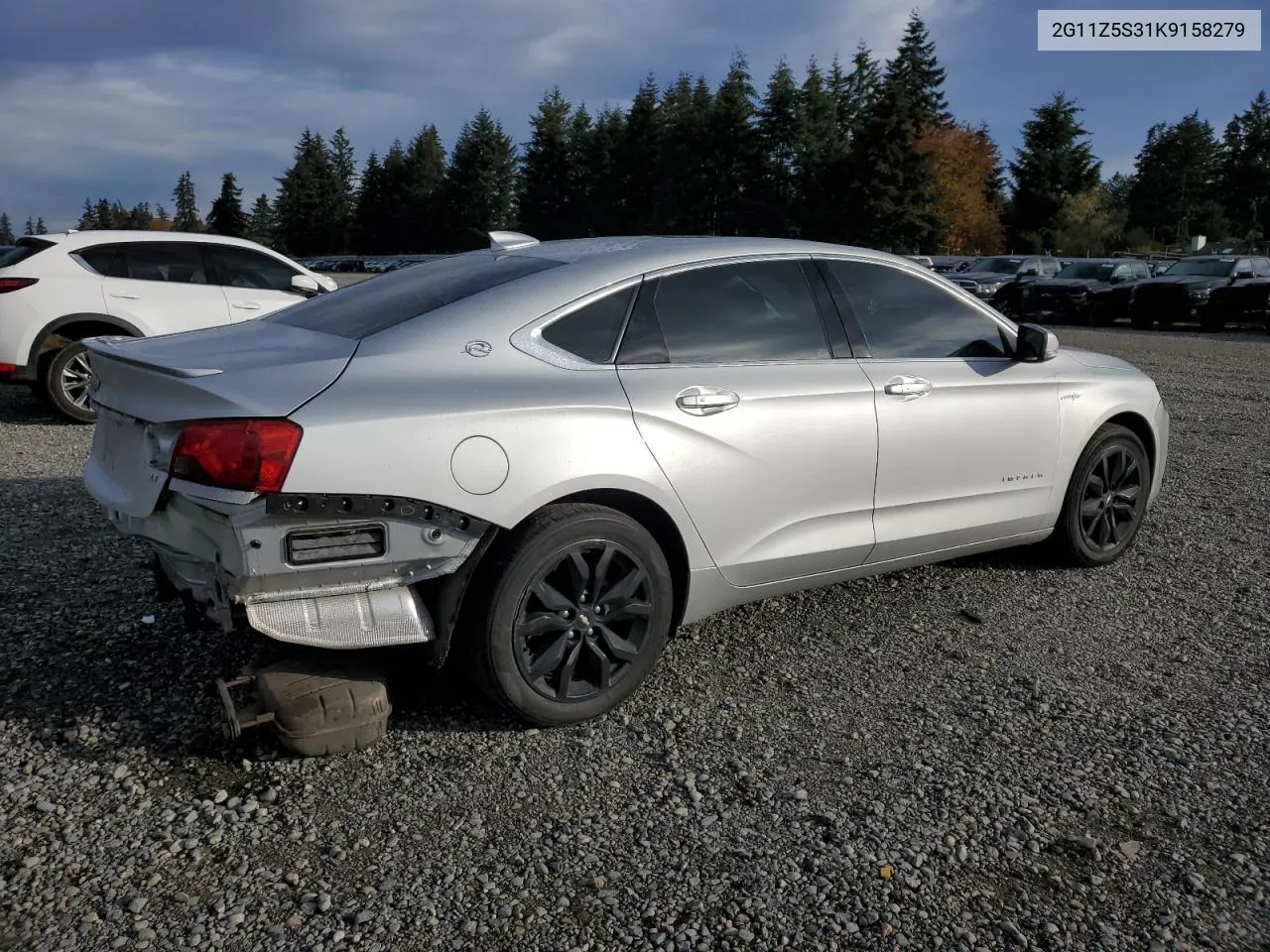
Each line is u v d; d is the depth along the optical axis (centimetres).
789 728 339
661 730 336
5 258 891
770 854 270
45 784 293
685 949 234
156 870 257
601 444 324
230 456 275
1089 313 2388
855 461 390
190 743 318
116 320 881
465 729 332
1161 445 527
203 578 303
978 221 6600
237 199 11119
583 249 378
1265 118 8825
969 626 430
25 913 240
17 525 547
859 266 416
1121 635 423
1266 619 443
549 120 7975
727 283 376
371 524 290
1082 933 242
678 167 6544
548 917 244
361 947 233
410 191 9106
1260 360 1562
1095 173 6594
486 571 312
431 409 298
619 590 333
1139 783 307
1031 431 454
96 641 391
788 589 393
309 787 296
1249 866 268
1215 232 8825
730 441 354
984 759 321
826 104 6284
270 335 348
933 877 262
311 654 326
